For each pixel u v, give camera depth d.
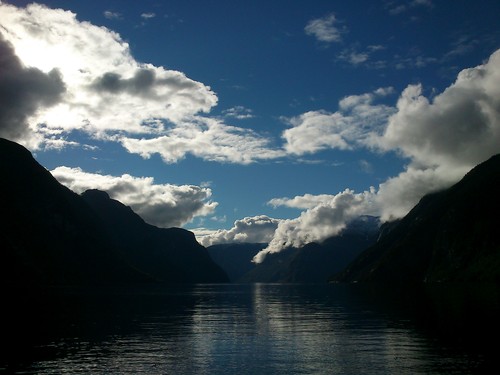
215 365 39.06
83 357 42.41
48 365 39.06
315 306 110.81
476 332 53.31
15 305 100.81
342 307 104.25
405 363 38.22
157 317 80.81
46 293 164.25
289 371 36.66
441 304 94.94
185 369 37.69
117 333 58.50
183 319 77.06
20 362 40.19
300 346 47.69
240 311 95.75
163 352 44.91
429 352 42.25
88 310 94.19
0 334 56.50
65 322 70.19
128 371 37.06
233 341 51.66
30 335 55.94
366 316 78.56
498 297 104.81
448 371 35.16
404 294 152.62
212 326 66.44
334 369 37.00
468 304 89.62
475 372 34.72
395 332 56.00
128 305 113.25
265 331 60.28
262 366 38.53
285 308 104.81
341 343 49.09
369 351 43.97
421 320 67.25
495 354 40.84
